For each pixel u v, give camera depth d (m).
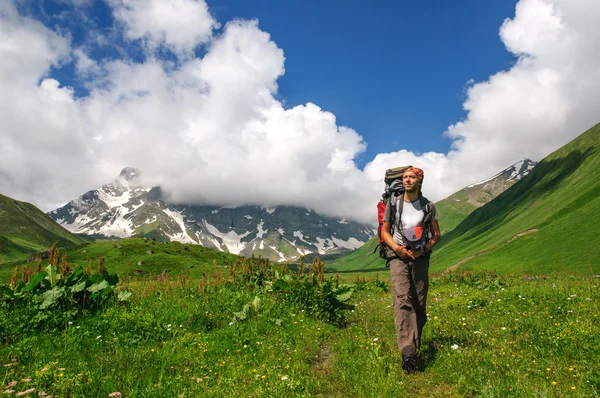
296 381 5.06
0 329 7.17
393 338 7.60
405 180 6.18
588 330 6.24
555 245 118.69
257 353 6.71
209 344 7.21
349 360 6.07
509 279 23.55
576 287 12.48
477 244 187.50
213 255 130.50
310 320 9.58
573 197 154.38
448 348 6.23
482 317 9.05
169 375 5.46
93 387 4.77
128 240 125.38
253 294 12.47
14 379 5.05
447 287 21.17
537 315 8.41
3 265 127.31
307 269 12.47
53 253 9.91
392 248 6.00
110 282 10.76
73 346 6.68
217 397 4.65
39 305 8.39
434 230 6.14
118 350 6.47
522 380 4.59
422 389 4.85
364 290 21.84
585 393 4.14
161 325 8.47
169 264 93.31
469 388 4.59
